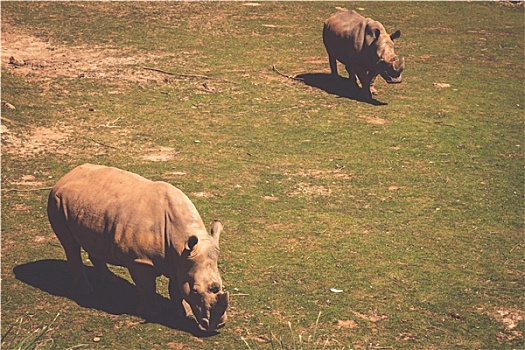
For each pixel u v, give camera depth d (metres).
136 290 33.19
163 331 30.14
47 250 36.00
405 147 50.75
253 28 76.31
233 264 35.12
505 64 70.38
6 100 55.09
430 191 44.03
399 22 81.38
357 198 42.81
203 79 62.56
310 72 65.62
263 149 49.66
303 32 76.31
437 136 52.84
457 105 59.31
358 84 63.41
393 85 63.22
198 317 29.28
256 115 55.81
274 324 30.80
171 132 52.00
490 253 37.12
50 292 32.56
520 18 86.12
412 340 30.23
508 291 33.84
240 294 32.69
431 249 37.28
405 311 32.12
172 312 31.44
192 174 45.22
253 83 62.19
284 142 50.97
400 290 33.62
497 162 48.75
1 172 44.50
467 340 30.39
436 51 72.94
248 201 41.88
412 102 59.66
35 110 54.38
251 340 29.75
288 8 83.25
